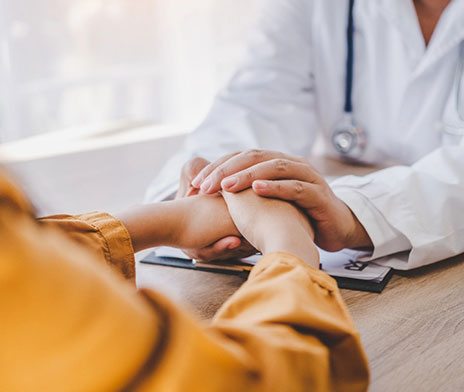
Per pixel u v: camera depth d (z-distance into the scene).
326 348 0.36
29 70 2.68
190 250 0.72
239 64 1.29
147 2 3.01
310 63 1.29
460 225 0.74
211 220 0.70
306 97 1.29
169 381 0.25
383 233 0.72
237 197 0.67
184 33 3.14
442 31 1.07
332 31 1.23
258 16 1.34
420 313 0.58
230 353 0.29
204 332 0.28
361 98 1.23
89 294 0.24
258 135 1.14
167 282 0.69
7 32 2.59
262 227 0.61
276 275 0.40
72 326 0.23
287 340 0.33
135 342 0.25
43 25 2.69
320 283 0.40
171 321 0.27
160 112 3.16
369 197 0.74
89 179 1.27
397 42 1.14
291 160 0.74
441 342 0.52
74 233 0.60
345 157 1.26
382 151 1.23
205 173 0.76
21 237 0.23
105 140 1.64
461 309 0.59
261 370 0.31
